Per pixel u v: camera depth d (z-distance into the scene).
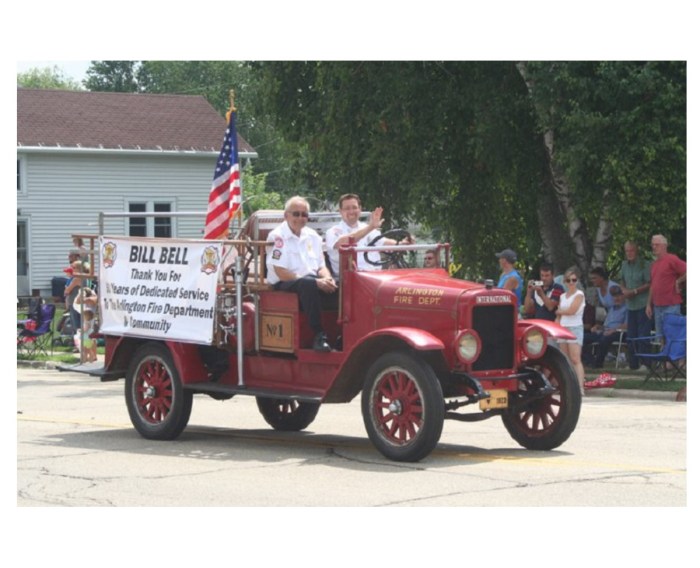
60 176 44.56
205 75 73.50
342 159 24.59
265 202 53.69
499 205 26.11
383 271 11.77
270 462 11.13
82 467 10.88
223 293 12.51
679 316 18.42
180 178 46.62
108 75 75.00
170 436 12.80
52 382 21.39
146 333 13.01
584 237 24.11
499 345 11.37
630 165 20.75
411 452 10.77
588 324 21.73
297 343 11.96
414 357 10.71
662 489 9.52
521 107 23.72
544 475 10.21
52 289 44.00
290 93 25.55
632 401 17.28
